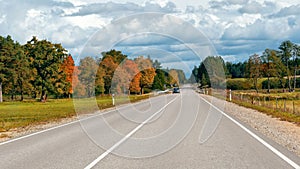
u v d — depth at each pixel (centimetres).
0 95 7269
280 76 8044
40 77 7000
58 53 7100
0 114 3052
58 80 7119
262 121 1914
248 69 7706
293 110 2483
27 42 7269
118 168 810
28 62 7125
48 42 7119
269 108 2872
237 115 2256
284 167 805
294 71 8381
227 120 1917
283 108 2781
